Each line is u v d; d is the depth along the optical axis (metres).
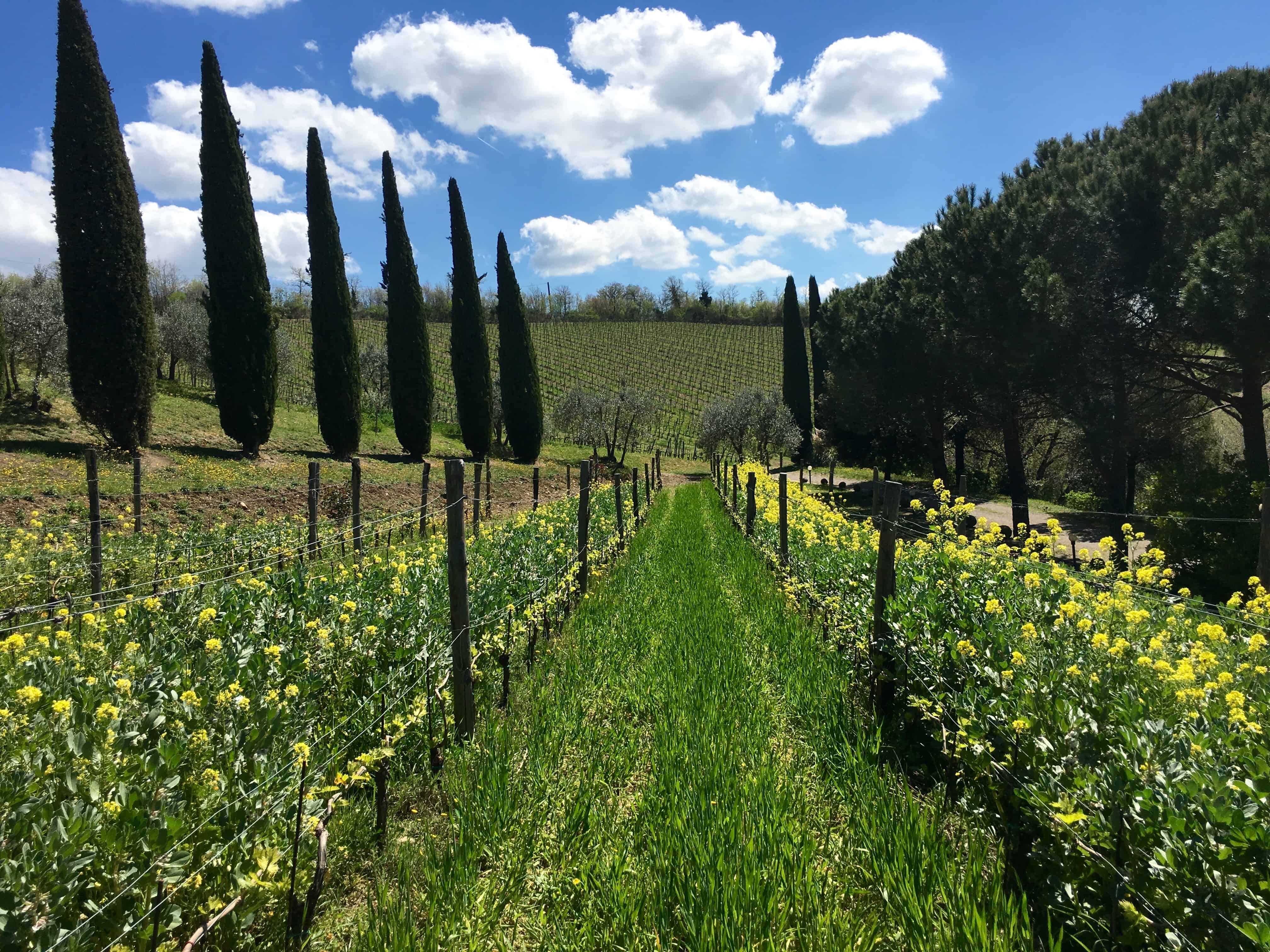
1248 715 2.85
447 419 51.97
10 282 44.91
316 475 10.08
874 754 4.45
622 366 89.94
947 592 4.84
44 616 6.68
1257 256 11.50
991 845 3.43
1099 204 15.33
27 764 2.50
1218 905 2.21
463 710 4.84
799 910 3.05
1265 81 15.58
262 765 2.91
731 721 5.03
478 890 3.24
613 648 6.93
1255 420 14.74
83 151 17.75
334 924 3.07
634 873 3.37
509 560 7.20
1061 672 3.38
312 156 25.59
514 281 37.31
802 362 47.62
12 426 19.22
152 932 2.24
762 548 12.45
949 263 19.72
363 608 5.05
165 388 36.78
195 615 4.99
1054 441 29.97
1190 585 11.64
